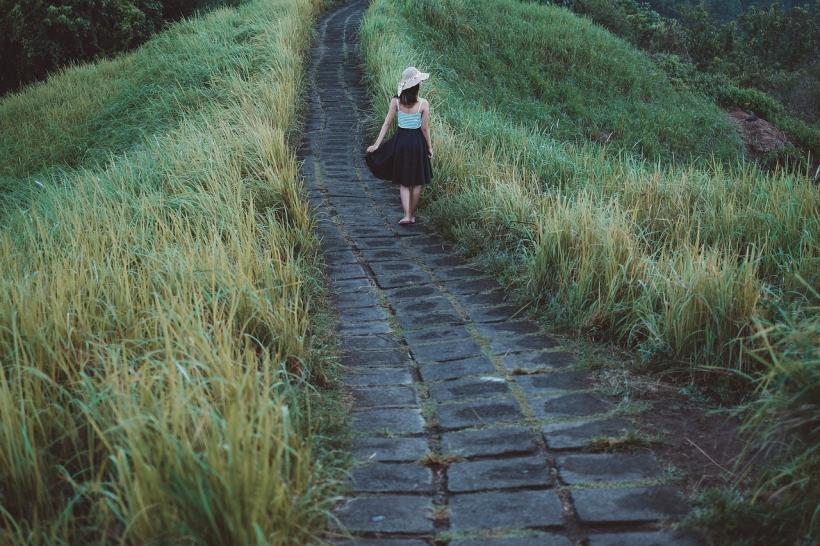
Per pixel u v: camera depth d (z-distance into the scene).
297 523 2.47
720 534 2.48
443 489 2.84
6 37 22.61
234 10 20.95
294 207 6.33
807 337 2.85
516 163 7.88
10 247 4.86
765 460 2.88
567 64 19.45
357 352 4.25
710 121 19.83
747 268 3.77
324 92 13.43
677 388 3.61
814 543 2.35
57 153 12.88
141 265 4.52
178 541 2.23
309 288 5.08
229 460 2.32
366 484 2.88
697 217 5.72
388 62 13.23
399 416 3.45
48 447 2.72
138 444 2.42
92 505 2.45
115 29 23.48
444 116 10.31
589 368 3.88
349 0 28.56
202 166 6.90
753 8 48.62
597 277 4.49
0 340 3.33
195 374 2.99
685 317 3.75
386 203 7.87
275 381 3.47
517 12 21.91
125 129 12.54
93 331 3.60
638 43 27.61
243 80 12.66
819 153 21.88
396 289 5.36
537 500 2.74
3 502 2.55
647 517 2.59
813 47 45.47
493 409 3.47
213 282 3.89
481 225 6.41
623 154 15.35
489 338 4.39
